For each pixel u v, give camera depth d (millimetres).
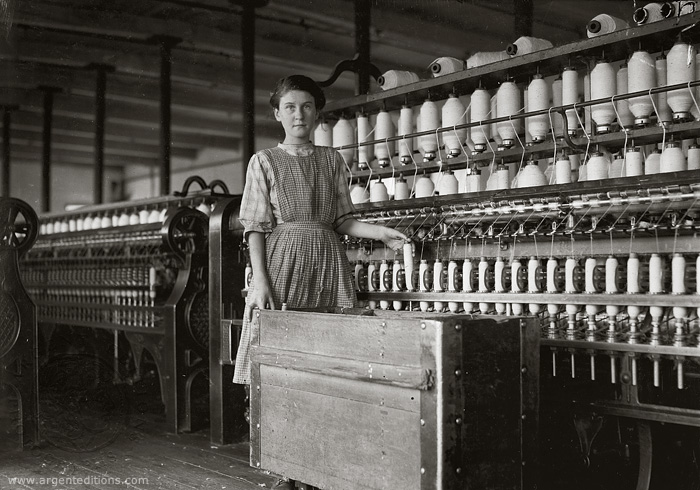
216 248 4141
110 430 4488
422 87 3961
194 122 7477
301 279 3043
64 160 8711
